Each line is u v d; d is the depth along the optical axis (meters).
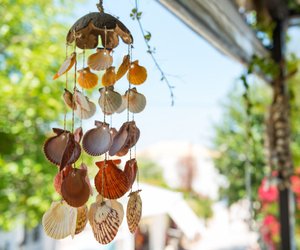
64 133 0.74
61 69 0.76
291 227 2.60
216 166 6.04
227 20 1.90
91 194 0.75
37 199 3.59
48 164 3.55
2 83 3.30
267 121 2.55
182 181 8.75
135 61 0.82
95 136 0.75
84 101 0.77
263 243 2.93
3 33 3.29
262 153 3.13
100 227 0.72
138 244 5.59
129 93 0.82
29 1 3.46
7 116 3.37
